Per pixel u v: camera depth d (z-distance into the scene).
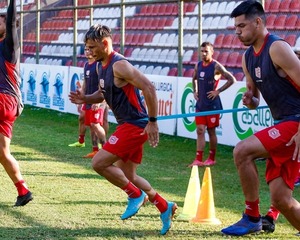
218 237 12.10
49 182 17.61
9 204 14.77
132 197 13.08
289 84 10.69
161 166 21.23
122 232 12.39
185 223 13.23
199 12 26.91
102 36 12.16
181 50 27.91
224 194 16.72
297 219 10.57
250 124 23.22
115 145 12.40
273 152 10.76
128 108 12.41
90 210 14.26
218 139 25.14
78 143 25.16
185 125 27.05
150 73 35.97
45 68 38.00
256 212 11.95
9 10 13.81
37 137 27.66
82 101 13.02
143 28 38.50
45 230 12.51
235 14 10.86
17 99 14.20
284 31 29.95
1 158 14.30
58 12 46.09
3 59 13.95
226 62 31.72
